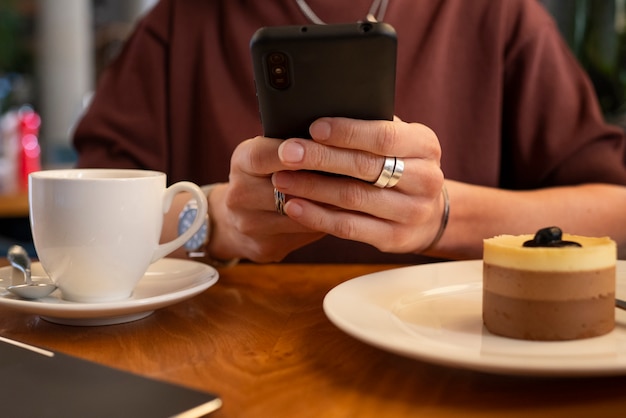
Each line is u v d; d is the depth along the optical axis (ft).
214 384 1.45
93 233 1.76
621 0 5.29
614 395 1.38
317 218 1.95
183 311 1.88
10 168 6.30
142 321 1.80
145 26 3.21
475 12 3.05
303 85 1.69
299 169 1.82
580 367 1.33
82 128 3.12
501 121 3.16
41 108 10.69
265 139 1.88
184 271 2.09
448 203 2.27
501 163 3.22
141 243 1.82
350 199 1.90
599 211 2.52
